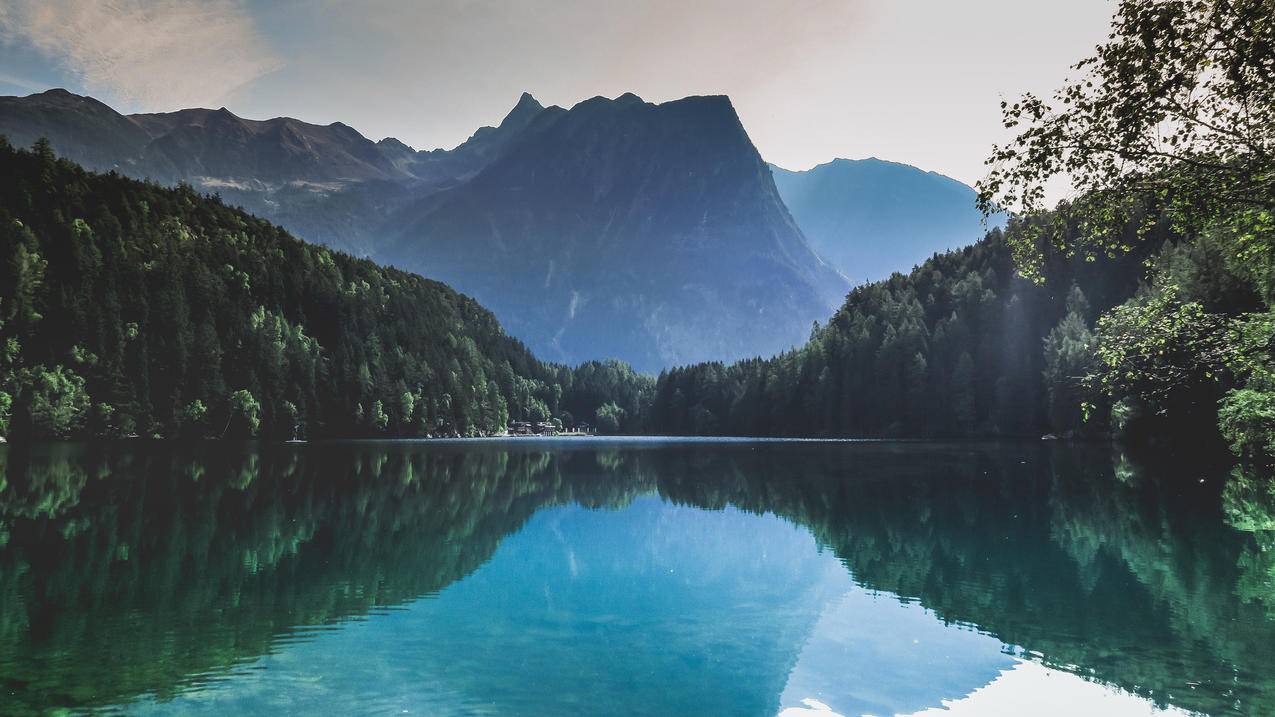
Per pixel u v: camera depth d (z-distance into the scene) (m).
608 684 15.77
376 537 33.72
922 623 20.22
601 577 26.52
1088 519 37.16
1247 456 56.62
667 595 23.89
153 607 21.17
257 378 149.38
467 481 62.69
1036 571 26.12
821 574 26.73
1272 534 31.72
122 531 33.28
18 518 36.41
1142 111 14.80
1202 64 14.58
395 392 178.50
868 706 14.52
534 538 34.72
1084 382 24.22
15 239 134.00
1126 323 22.69
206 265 169.88
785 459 89.25
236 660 16.92
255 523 36.41
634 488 57.66
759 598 23.41
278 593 23.17
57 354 125.44
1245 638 18.17
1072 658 17.03
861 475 65.38
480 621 20.56
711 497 51.16
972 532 34.50
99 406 121.31
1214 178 15.76
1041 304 146.25
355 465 78.38
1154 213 17.08
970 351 155.12
